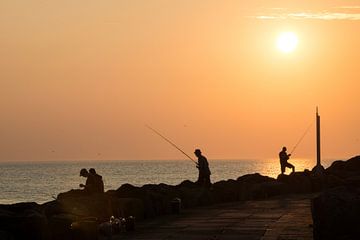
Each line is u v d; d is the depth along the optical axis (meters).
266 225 46.38
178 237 41.94
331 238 37.50
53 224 38.91
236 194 64.94
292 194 71.44
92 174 52.50
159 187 58.53
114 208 47.34
